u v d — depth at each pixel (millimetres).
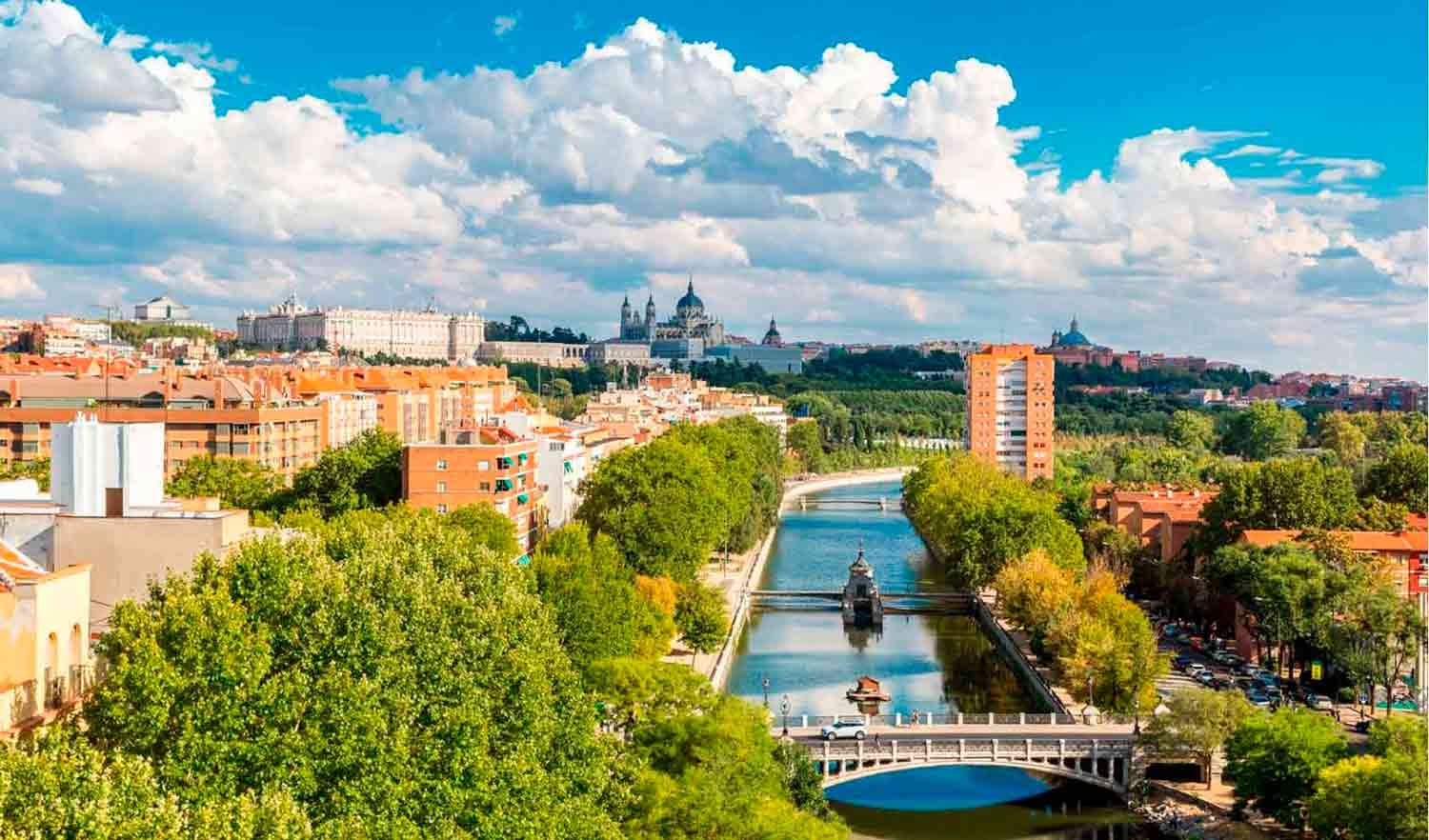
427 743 106875
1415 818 143375
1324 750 169500
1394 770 147500
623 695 158625
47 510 132000
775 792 150125
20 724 92438
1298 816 168125
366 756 100000
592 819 114312
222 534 126062
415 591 120125
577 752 124438
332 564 119500
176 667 97500
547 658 129875
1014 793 198500
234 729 96875
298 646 107375
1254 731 174250
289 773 95938
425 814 103438
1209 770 192375
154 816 76875
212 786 92375
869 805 194125
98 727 94625
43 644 96562
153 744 95000
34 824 72188
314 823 95062
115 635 100250
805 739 194750
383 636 109375
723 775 143125
